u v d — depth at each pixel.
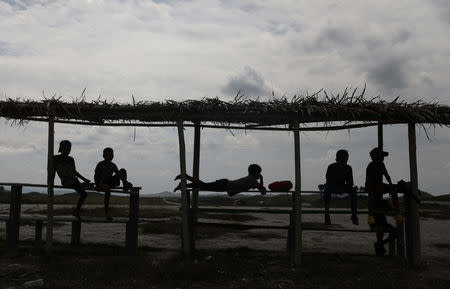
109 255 8.17
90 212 21.08
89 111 7.56
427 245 11.21
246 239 12.20
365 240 12.55
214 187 7.99
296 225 7.52
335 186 8.27
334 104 7.38
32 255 7.80
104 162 8.35
